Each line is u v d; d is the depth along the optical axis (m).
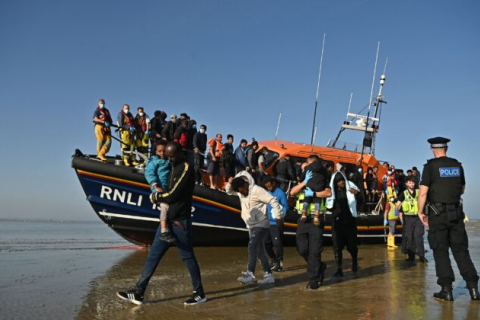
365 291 4.72
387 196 11.00
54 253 8.45
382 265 7.07
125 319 3.46
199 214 8.98
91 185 8.39
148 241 9.25
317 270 4.89
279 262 6.35
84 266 6.50
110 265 6.62
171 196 3.95
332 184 5.91
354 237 6.09
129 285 4.93
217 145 9.67
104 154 8.52
